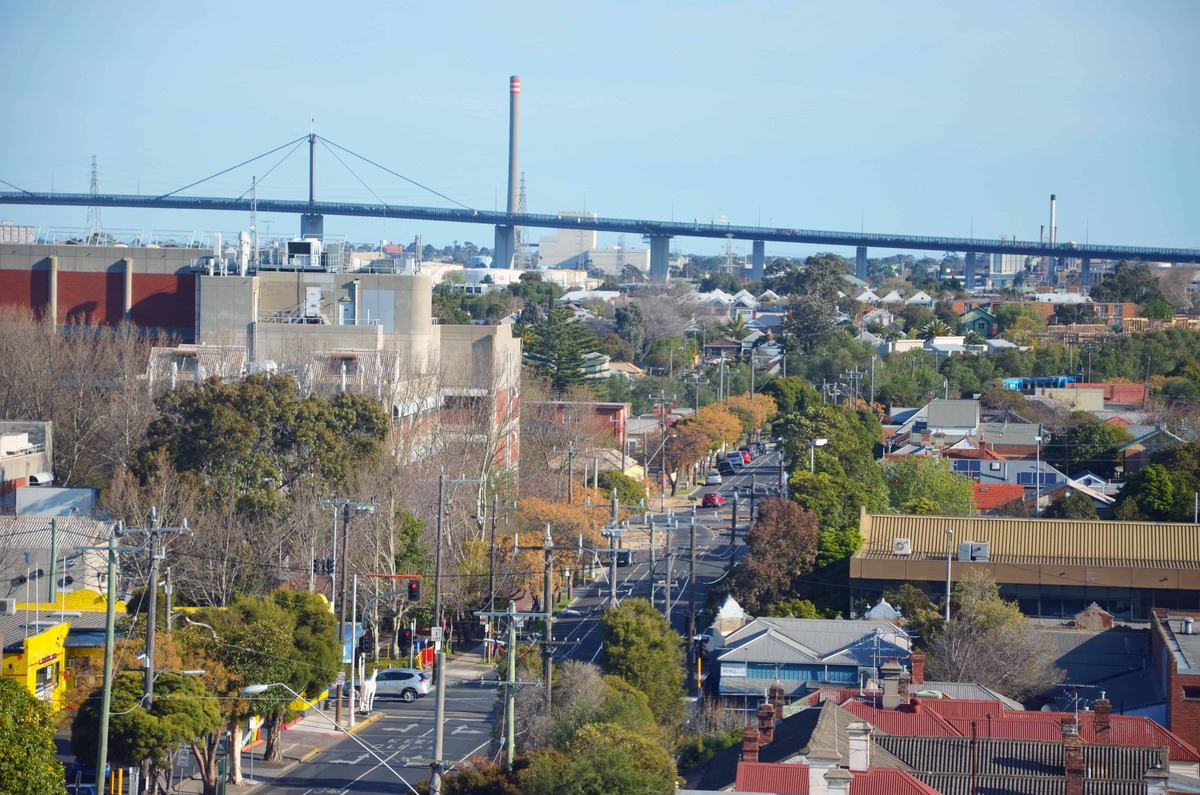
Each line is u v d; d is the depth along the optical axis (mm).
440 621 180375
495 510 183250
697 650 177875
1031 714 117312
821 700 129250
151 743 113125
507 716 111938
